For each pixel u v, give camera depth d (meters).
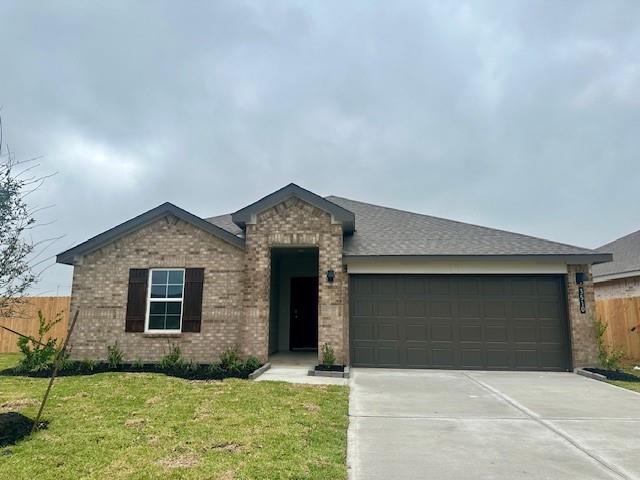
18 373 10.84
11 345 17.25
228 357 11.88
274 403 7.68
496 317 12.73
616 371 11.73
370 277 13.09
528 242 13.62
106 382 9.25
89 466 4.83
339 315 12.31
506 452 5.58
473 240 13.93
